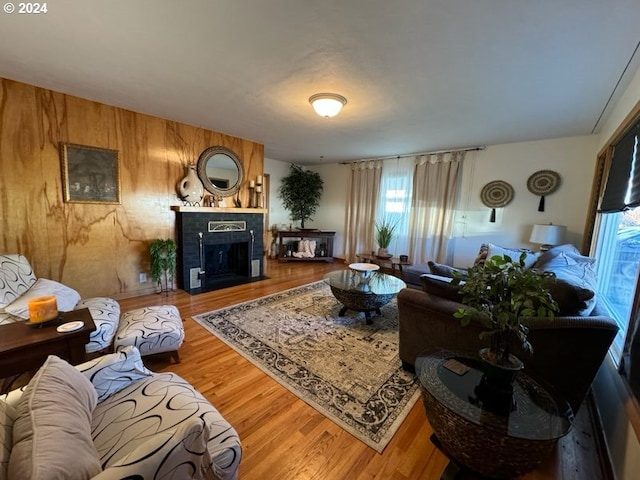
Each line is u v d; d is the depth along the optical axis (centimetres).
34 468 59
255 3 146
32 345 138
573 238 364
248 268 459
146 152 345
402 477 129
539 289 116
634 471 108
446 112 291
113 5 150
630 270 217
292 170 658
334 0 142
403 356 208
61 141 285
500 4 141
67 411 82
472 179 446
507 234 415
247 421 159
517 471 116
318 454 139
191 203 387
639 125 191
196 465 80
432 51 185
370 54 191
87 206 309
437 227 482
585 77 210
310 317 303
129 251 345
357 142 436
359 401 176
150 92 269
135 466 67
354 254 603
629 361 145
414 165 511
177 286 396
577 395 147
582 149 354
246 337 255
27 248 275
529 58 189
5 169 259
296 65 209
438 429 129
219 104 295
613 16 145
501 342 126
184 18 160
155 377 130
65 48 194
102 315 205
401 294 200
